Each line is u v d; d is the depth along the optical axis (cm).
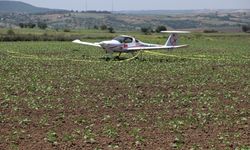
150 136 1795
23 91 2875
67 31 16262
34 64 4631
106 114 2220
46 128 1916
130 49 5303
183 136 1797
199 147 1641
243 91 3041
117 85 3200
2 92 2812
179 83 3353
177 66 4591
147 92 2908
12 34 11138
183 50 7769
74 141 1708
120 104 2475
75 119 2091
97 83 3288
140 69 4241
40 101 2528
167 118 2138
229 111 2334
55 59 5275
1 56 5562
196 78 3653
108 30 18888
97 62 4938
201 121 2075
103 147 1634
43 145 1655
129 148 1623
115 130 1878
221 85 3309
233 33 19712
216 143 1705
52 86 3105
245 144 1691
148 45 5472
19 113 2211
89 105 2439
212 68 4494
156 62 5028
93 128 1923
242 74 4047
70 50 7012
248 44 10981
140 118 2116
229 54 6888
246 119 2130
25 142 1691
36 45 8319
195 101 2609
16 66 4394
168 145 1669
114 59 5356
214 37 15125
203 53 7012
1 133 1823
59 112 2248
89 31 17262
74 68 4281
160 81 3438
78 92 2870
